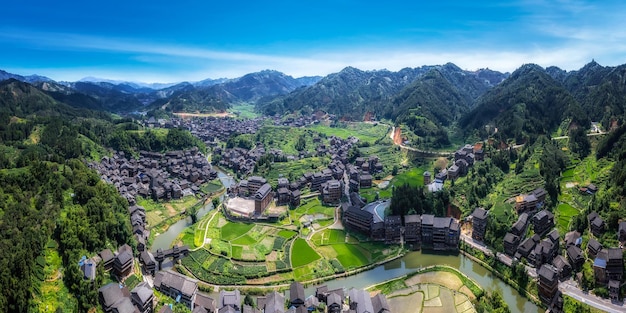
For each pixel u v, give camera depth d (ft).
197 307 498.28
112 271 564.30
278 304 497.05
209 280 600.39
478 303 526.98
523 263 610.24
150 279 592.60
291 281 602.03
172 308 513.45
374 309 509.35
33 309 448.24
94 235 574.97
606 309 500.74
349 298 529.86
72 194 645.10
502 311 495.82
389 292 563.89
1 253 467.93
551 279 523.70
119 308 469.98
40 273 493.36
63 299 477.36
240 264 643.04
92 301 485.97
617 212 594.24
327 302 516.73
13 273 452.35
